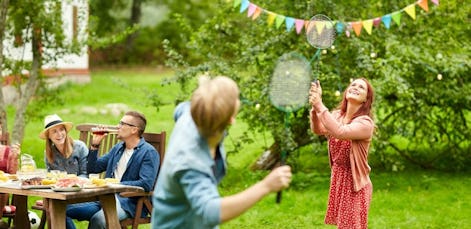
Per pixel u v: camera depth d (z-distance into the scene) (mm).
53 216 5102
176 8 36156
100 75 27625
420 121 10453
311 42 6168
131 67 32969
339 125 5281
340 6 9438
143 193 5785
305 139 9992
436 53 9609
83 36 11758
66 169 6219
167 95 18156
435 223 7695
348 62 9484
